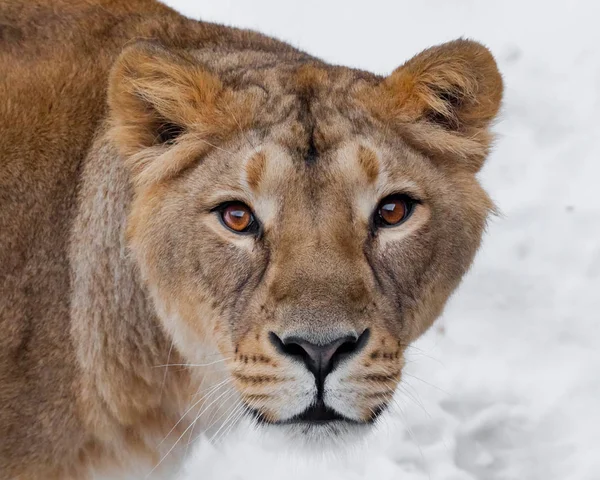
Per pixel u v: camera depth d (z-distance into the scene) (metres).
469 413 13.20
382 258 8.45
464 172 9.25
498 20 19.19
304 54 10.33
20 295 9.27
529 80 17.84
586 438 12.84
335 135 8.41
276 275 8.06
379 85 8.89
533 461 12.69
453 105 9.28
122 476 10.06
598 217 15.52
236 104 8.66
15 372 9.24
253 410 8.36
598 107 17.28
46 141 9.41
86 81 9.57
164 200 8.82
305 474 12.16
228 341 8.46
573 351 13.91
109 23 9.90
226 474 12.12
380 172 8.40
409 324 8.68
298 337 7.82
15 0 9.84
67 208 9.45
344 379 7.98
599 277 14.82
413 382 13.30
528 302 14.53
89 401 9.52
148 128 9.00
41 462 9.51
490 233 15.37
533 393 13.34
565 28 18.81
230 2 19.23
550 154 16.56
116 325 9.43
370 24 19.36
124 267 9.33
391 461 12.38
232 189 8.41
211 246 8.53
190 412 9.91
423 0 19.72
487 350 13.87
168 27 9.96
